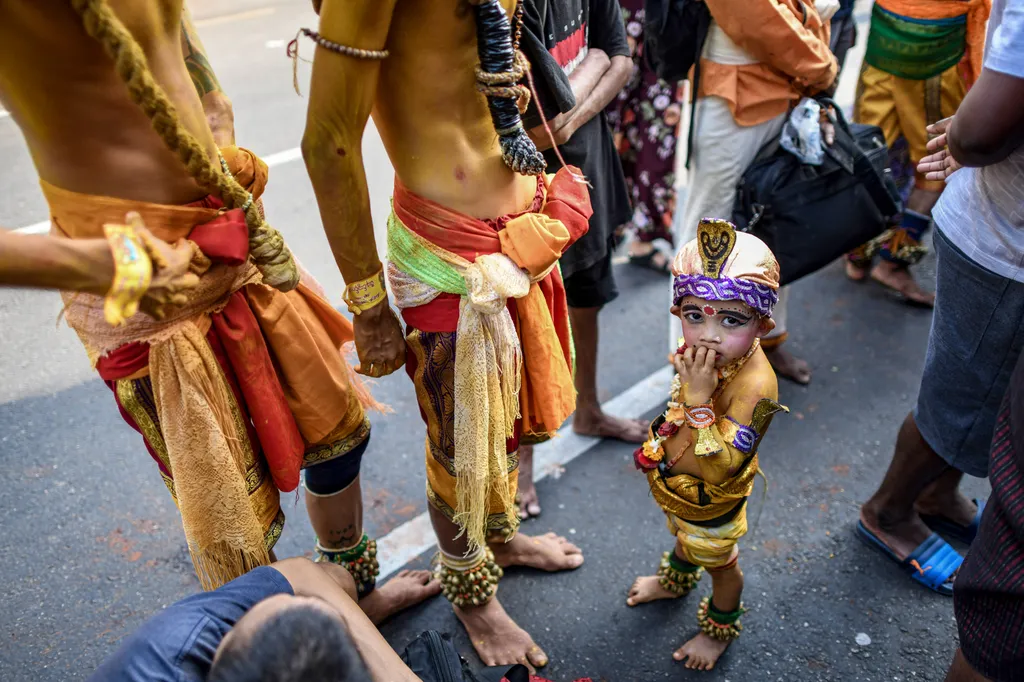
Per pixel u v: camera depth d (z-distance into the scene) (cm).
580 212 172
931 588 226
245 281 154
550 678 208
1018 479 146
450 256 160
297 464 170
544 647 216
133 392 152
